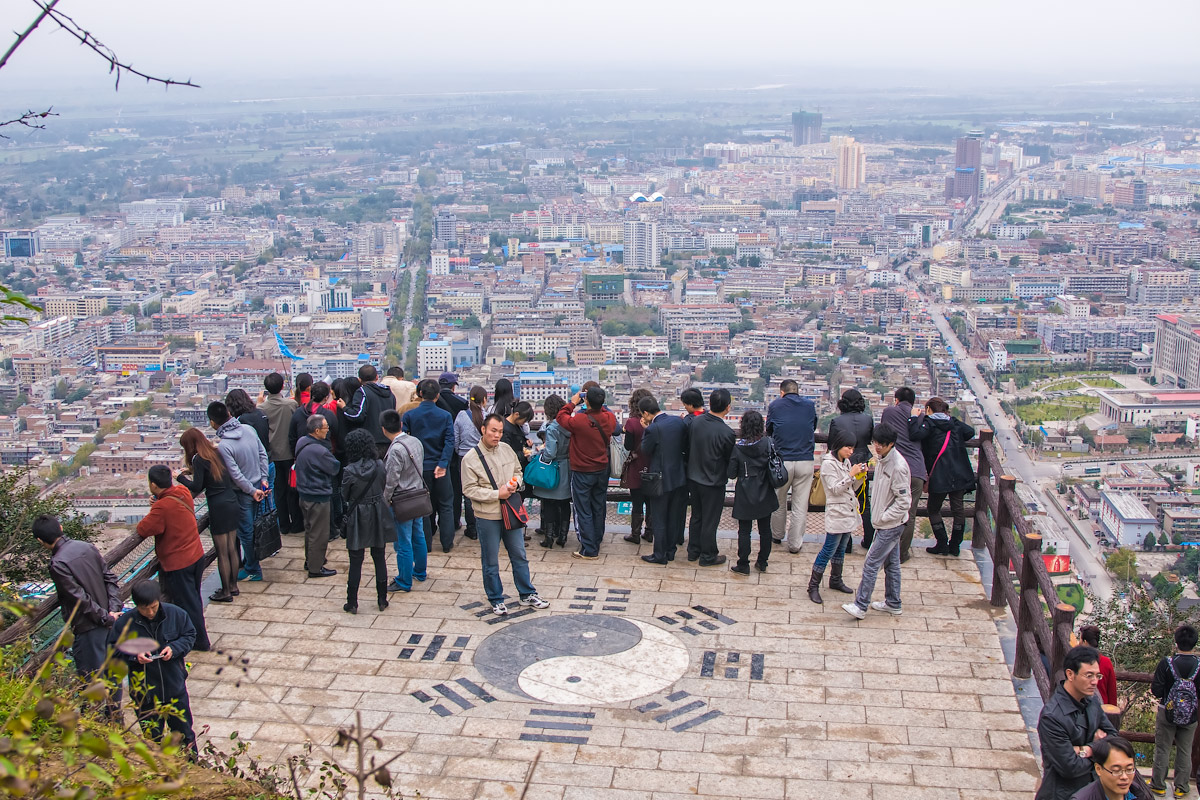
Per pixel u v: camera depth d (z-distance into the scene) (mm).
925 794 9070
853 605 12234
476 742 9789
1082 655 8086
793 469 14102
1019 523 11570
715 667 11117
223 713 10289
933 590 13055
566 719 10148
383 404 14734
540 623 12133
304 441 13422
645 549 14461
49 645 9773
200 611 11336
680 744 9758
